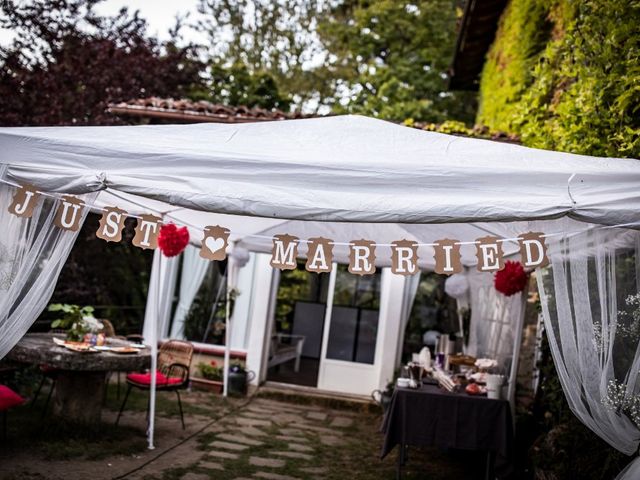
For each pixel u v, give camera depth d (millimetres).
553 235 4195
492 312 8242
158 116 9180
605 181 3928
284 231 7648
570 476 5035
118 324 10945
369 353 10180
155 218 4320
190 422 7684
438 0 18141
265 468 6262
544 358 6625
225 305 10344
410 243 4043
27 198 4250
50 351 6023
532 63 8555
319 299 11117
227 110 9094
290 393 9797
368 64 18734
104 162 4230
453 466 7059
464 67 12969
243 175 4125
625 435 4145
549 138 6773
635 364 4094
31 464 5461
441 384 6918
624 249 4289
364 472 6531
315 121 5160
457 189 4008
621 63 5297
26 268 4539
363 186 4051
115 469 5613
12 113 9602
